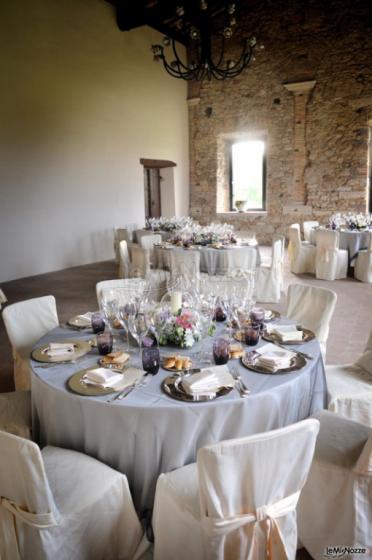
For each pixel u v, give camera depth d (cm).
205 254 547
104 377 174
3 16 686
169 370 188
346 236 692
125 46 926
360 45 885
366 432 180
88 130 857
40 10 743
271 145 1018
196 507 144
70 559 146
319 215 984
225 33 574
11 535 145
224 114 1070
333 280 675
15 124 720
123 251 618
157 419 158
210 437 163
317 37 926
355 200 938
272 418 170
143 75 978
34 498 134
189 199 1162
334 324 461
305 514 175
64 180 817
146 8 877
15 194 731
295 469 134
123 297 272
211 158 1109
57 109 789
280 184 1022
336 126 936
